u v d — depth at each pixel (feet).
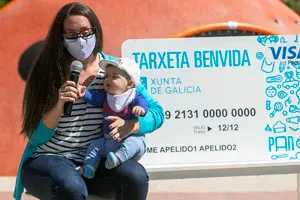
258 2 27.61
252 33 26.30
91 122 12.81
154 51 15.06
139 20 25.67
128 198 12.25
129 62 12.57
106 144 12.67
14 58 25.59
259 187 20.81
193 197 19.70
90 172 12.39
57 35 12.66
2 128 24.97
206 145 15.24
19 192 13.26
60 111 12.19
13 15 26.30
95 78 13.00
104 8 25.90
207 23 25.73
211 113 15.24
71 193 11.66
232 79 15.25
